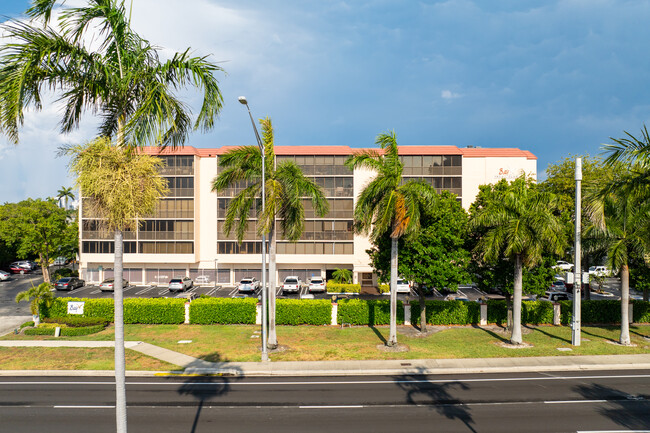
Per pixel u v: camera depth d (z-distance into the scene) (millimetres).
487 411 12680
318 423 11805
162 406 13227
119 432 6980
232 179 19625
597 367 17406
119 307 7043
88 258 46562
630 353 19156
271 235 20250
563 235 19719
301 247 45500
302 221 20297
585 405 13164
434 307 25422
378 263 22734
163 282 47000
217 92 8219
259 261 45844
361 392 14555
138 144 7086
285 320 25656
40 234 45625
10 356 19219
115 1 7418
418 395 14211
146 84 7527
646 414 12414
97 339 22281
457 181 44312
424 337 22406
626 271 20609
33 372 17109
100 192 6824
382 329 24391
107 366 17688
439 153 44219
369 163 19703
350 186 44969
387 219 18703
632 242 19859
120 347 7039
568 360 18125
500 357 18641
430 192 19047
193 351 19859
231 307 25938
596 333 23062
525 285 22641
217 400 13789
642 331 23391
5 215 51344
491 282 22766
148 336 22859
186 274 47031
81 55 7285
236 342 21531
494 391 14570
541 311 25312
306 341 21688
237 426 11617
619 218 20125
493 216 19797
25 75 6590
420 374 16766
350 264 46312
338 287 41594
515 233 18875
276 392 14602
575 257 20531
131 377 16609
